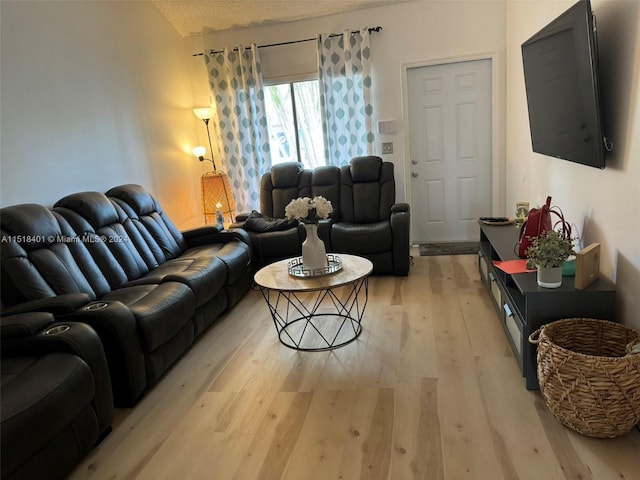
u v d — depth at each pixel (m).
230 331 3.34
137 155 4.37
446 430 2.05
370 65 4.88
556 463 1.80
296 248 4.29
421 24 4.75
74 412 1.93
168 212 4.88
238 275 3.74
